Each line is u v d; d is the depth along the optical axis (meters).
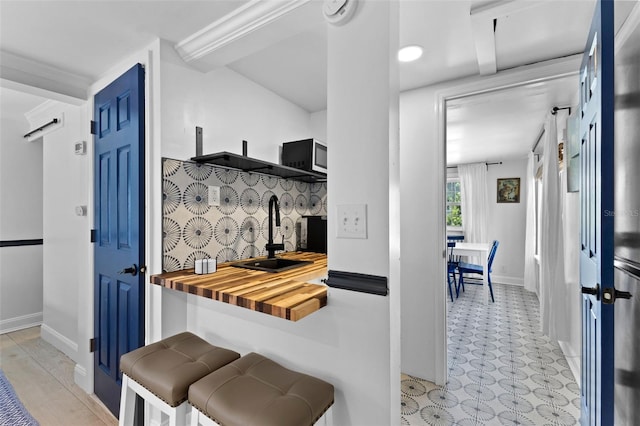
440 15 1.36
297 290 1.24
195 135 1.73
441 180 2.09
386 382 1.03
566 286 2.39
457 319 3.46
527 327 3.20
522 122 3.07
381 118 1.02
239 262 1.90
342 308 1.11
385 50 1.01
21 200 3.19
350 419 1.10
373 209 1.03
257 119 2.18
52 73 1.88
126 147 1.70
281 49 1.76
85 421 1.76
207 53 1.57
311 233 2.42
